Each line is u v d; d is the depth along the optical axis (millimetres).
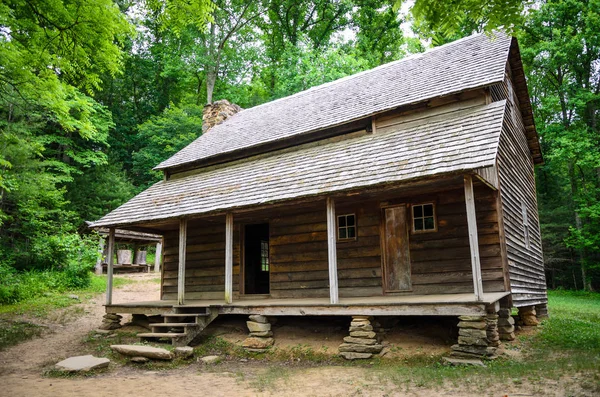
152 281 22938
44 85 10000
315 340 10195
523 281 11547
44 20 9031
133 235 24234
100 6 8883
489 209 9953
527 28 27141
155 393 6809
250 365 9148
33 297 16297
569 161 27094
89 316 14680
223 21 34000
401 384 6512
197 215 11812
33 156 19297
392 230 11141
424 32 4949
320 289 12008
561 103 27578
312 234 12406
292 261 12633
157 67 38438
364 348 8922
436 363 8031
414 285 10602
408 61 15281
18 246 20406
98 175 29266
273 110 17594
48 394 6750
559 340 10125
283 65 31484
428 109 11531
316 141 13289
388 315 9414
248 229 17078
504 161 11078
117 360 9453
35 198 20422
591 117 26125
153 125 32000
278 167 12523
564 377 6113
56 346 10797
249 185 12133
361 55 34469
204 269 14523
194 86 40531
